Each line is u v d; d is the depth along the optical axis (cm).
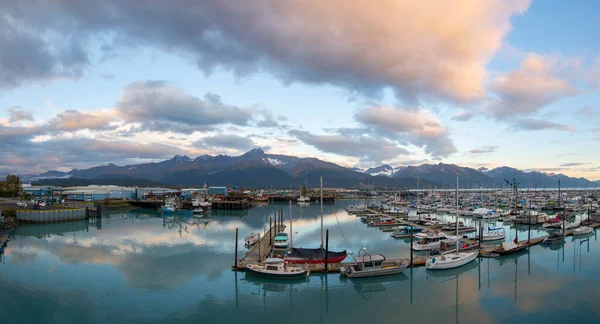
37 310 4353
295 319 4191
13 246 8106
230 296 4894
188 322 4069
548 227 10494
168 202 16450
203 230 10812
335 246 8219
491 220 12356
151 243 8531
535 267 6244
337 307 4562
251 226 11800
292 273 5334
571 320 4122
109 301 4656
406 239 9044
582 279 5569
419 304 4641
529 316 4238
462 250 7019
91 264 6444
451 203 18162
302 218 14350
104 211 16375
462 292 5062
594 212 12825
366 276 5438
